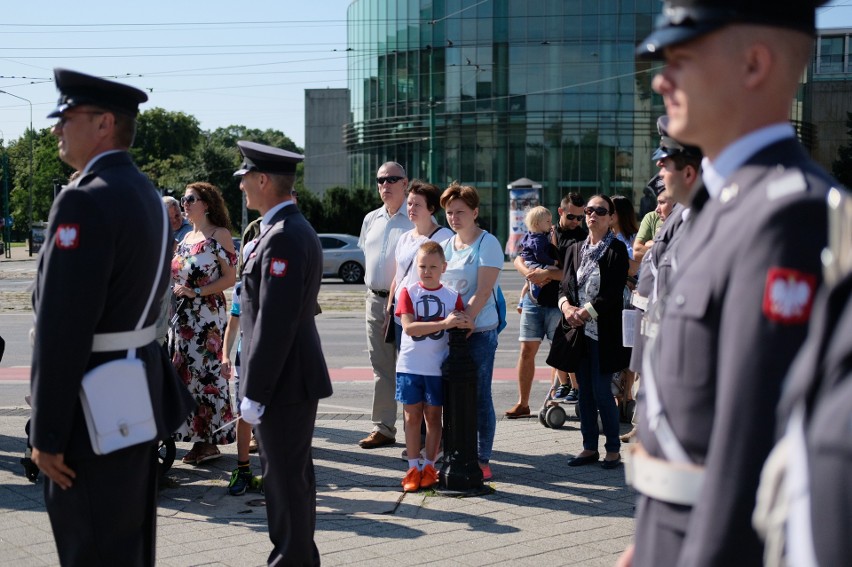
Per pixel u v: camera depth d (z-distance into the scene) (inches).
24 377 450.9
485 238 258.8
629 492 246.8
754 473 71.7
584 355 271.9
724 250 78.6
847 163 1966.0
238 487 247.6
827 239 71.2
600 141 1718.8
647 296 211.6
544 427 327.9
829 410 50.9
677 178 186.5
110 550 138.9
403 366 251.8
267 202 178.1
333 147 2746.1
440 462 273.6
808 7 80.3
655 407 87.9
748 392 72.1
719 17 79.0
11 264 1761.8
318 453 293.6
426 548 202.8
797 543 53.7
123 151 143.4
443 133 1782.7
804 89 1584.6
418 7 1792.6
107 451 134.7
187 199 269.0
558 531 214.7
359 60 1952.5
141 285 139.8
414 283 255.1
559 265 327.0
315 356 173.9
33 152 3159.5
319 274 176.9
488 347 260.7
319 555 187.9
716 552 72.9
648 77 1704.0
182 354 271.3
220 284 269.1
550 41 1708.9
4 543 207.0
